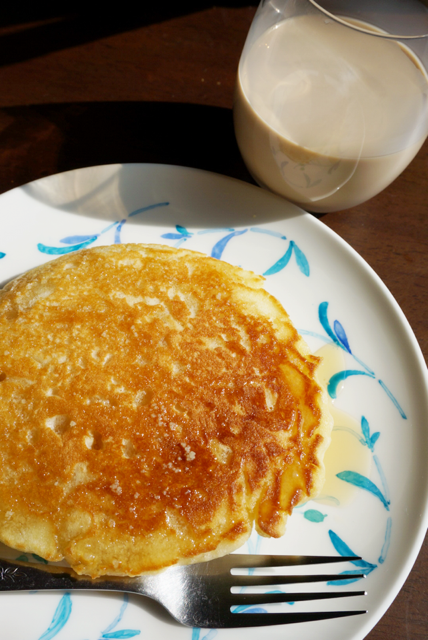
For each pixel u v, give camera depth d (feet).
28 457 0.81
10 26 1.35
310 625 0.81
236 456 0.84
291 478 0.86
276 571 0.85
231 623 0.80
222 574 0.84
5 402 0.84
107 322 0.89
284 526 0.84
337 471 0.93
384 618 0.87
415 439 0.96
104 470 0.80
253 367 0.89
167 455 0.82
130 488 0.80
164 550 0.80
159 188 1.14
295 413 0.88
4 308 0.92
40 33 1.35
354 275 1.09
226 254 1.11
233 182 1.14
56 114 1.25
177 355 0.88
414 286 1.16
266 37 1.06
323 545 0.88
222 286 0.96
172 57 1.36
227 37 1.41
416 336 1.11
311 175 1.08
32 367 0.85
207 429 0.84
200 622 0.80
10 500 0.79
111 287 0.93
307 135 1.02
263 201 1.14
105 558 0.79
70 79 1.29
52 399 0.83
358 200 1.14
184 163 1.23
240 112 1.08
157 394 0.84
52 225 1.09
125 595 0.82
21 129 1.22
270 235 1.12
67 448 0.81
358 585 0.84
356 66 1.01
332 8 1.10
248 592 0.83
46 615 0.80
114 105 1.27
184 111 1.29
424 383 1.00
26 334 0.88
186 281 0.96
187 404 0.84
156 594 0.81
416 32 1.05
